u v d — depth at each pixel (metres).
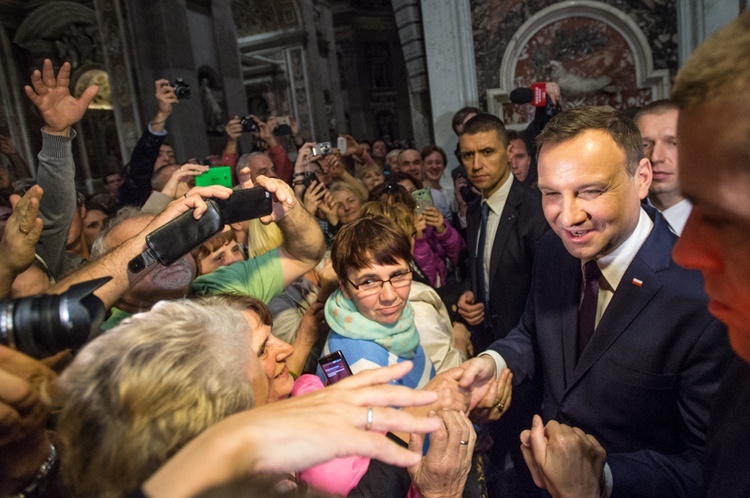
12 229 1.21
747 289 0.47
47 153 1.81
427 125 6.64
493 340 2.50
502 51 5.20
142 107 7.73
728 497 0.70
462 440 1.02
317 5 14.74
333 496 0.77
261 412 0.54
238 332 0.71
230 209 1.22
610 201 1.12
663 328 1.15
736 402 0.74
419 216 2.64
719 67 0.40
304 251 1.60
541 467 0.97
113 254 1.12
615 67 5.00
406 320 1.50
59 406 0.62
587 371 1.27
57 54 10.16
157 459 0.55
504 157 2.41
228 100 9.05
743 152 0.40
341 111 16.03
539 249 1.56
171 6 7.66
